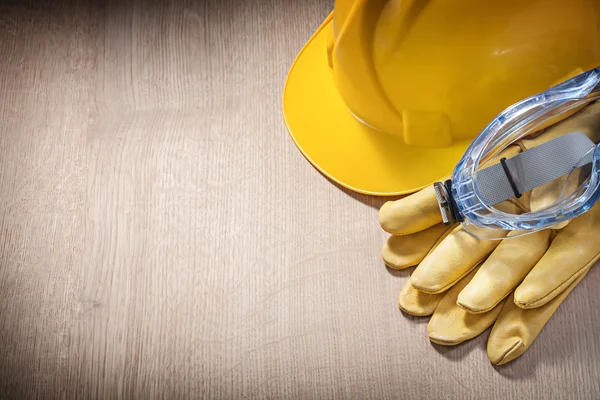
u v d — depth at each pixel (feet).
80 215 3.59
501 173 2.72
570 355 2.94
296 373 3.15
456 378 3.01
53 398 3.34
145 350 3.32
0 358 3.41
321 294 3.24
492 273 2.85
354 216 3.35
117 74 3.86
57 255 3.54
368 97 2.98
